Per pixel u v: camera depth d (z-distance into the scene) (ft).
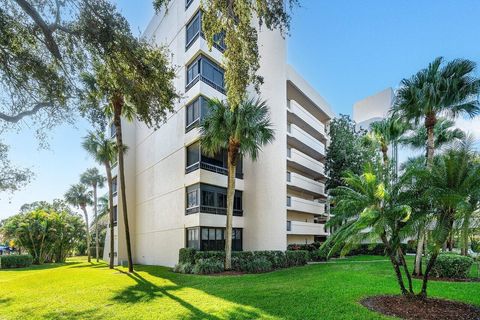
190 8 68.18
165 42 78.13
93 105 35.29
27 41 28.58
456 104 43.29
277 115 69.46
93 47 30.35
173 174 70.18
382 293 29.43
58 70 31.09
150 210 81.87
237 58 28.63
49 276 57.00
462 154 23.68
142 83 33.63
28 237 123.54
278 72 71.41
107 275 53.31
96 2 27.96
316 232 97.60
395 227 25.23
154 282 42.50
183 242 63.31
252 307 25.45
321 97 113.80
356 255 90.68
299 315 22.61
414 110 45.60
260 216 65.51
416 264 44.06
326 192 104.06
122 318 24.48
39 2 26.68
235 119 49.90
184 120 67.10
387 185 26.63
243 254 56.95
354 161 93.61
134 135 99.50
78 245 178.09
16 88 30.12
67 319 25.17
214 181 62.80
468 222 23.04
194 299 29.76
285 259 60.54
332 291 30.60
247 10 27.07
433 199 23.77
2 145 45.52
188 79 68.28
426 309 23.68
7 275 73.00
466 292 30.12
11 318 26.08
